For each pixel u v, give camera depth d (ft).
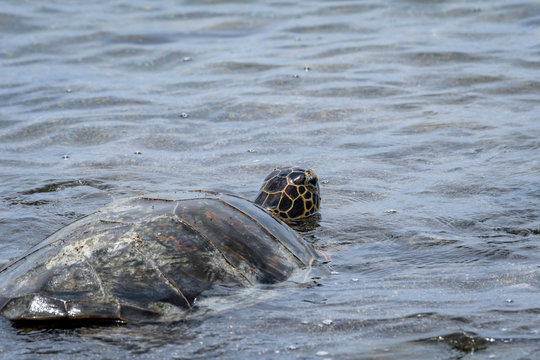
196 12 174.50
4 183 79.10
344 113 103.35
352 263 56.18
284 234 56.49
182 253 48.88
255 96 112.16
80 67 133.90
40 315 44.78
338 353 39.73
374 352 39.63
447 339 40.68
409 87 114.73
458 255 56.44
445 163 82.12
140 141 94.53
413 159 84.28
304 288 50.16
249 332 43.04
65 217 69.31
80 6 184.65
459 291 48.39
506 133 90.63
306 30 155.53
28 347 41.88
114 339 42.68
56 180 80.18
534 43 135.13
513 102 104.32
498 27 148.77
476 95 108.78
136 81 124.67
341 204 72.49
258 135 95.45
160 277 47.16
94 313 44.86
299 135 94.89
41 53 143.33
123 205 54.60
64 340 42.73
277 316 45.14
